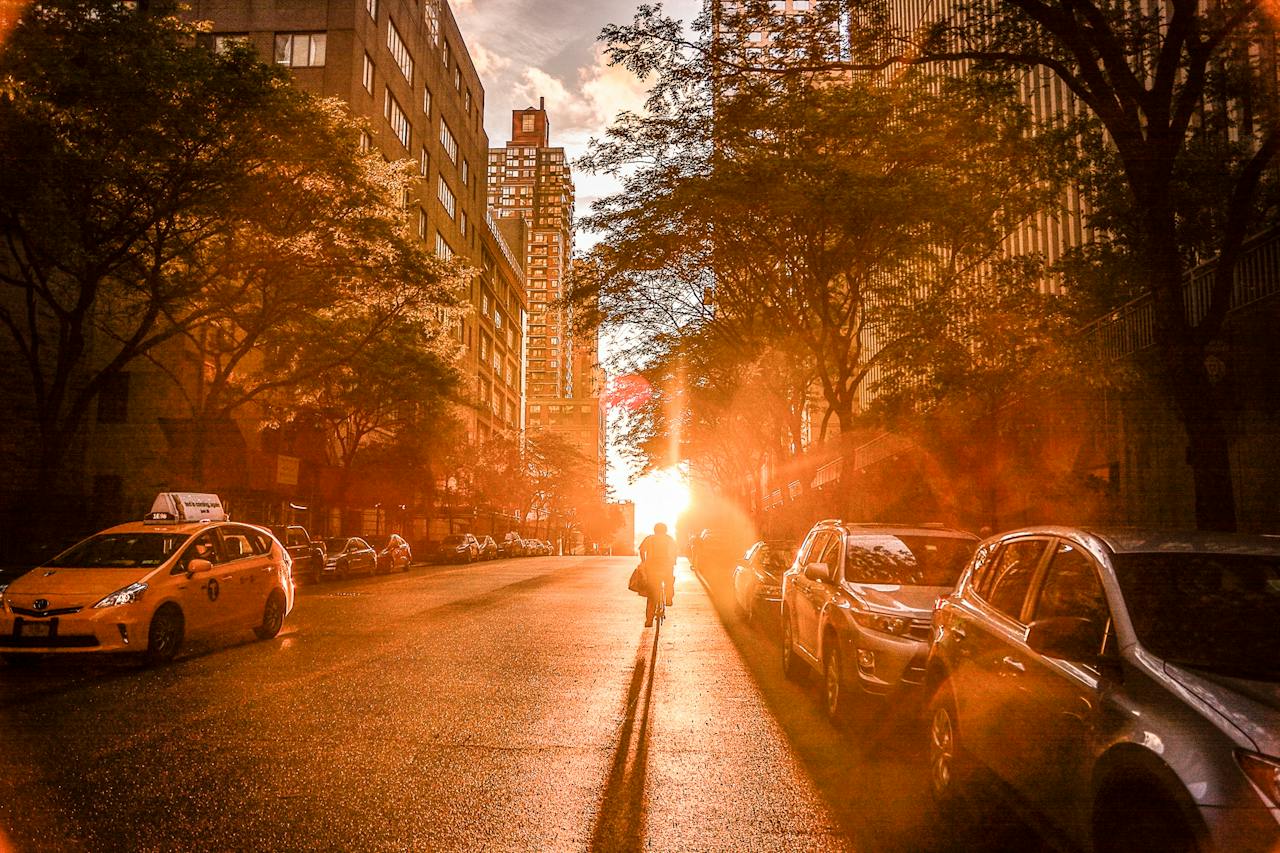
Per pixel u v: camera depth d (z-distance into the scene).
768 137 15.05
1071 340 12.80
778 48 11.02
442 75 65.44
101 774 5.75
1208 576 4.04
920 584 8.04
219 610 11.54
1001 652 4.71
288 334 26.08
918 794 5.72
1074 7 9.37
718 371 26.66
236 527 12.56
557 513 92.69
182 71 16.42
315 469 38.22
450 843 4.64
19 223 17.00
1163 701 3.36
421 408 37.78
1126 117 9.24
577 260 18.72
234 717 7.61
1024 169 15.55
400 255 21.83
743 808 5.37
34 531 18.53
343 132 19.89
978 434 14.64
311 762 6.18
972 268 17.86
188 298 20.59
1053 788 3.92
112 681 9.31
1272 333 12.31
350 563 30.53
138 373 34.91
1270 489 12.45
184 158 17.50
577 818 5.11
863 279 18.17
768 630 15.38
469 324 71.75
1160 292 9.01
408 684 9.33
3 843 4.47
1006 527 16.31
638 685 9.59
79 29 15.62
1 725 7.10
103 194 17.19
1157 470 15.03
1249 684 3.32
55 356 30.78
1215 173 11.66
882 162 15.43
